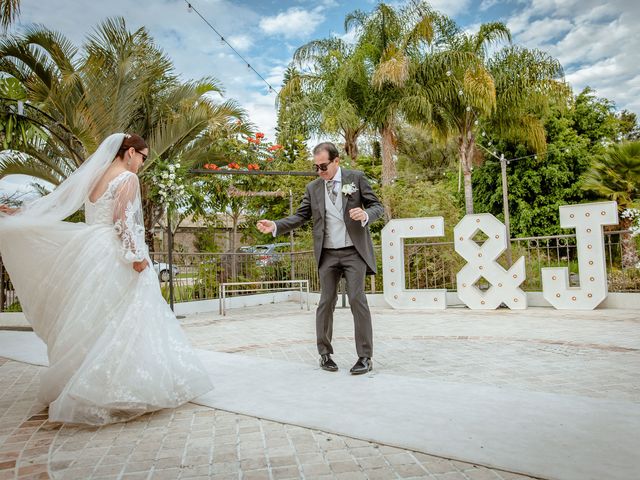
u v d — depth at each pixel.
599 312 7.89
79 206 3.12
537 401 2.99
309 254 12.14
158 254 9.98
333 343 5.73
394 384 3.49
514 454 2.19
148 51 9.95
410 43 14.12
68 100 9.15
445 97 13.60
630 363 4.23
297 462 2.20
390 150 14.07
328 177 4.11
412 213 12.48
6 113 7.07
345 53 14.94
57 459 2.33
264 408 3.01
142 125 10.78
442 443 2.35
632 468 2.00
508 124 15.00
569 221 8.42
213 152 11.50
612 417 2.65
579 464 2.06
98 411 2.80
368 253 4.00
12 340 6.49
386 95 13.73
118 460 2.29
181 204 9.05
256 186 12.21
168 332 3.20
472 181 19.89
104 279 2.98
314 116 14.77
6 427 2.84
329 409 2.95
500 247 8.73
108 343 2.87
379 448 2.34
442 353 4.89
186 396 3.13
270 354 5.12
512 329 6.41
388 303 9.57
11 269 3.13
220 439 2.53
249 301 11.55
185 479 2.06
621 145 12.70
